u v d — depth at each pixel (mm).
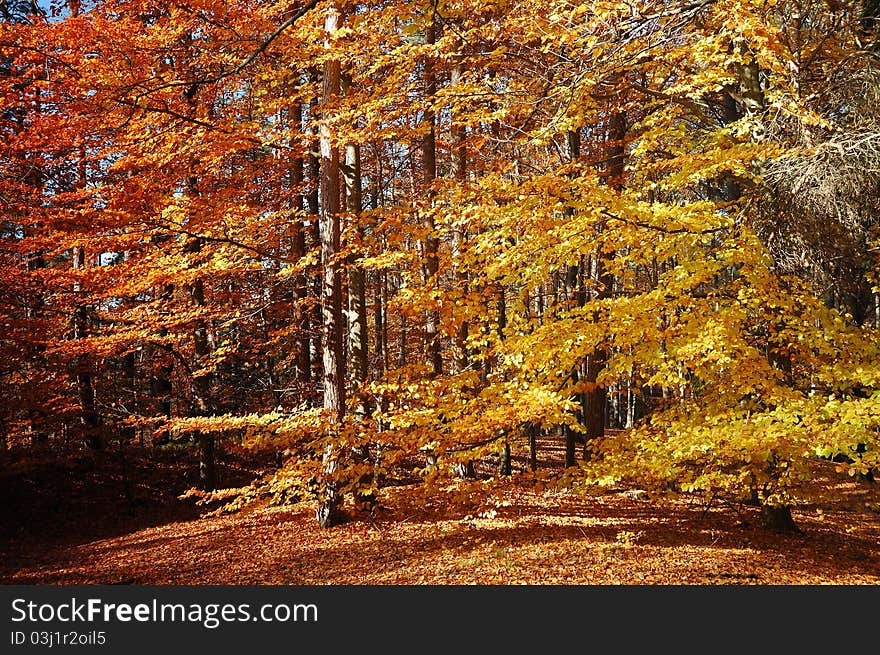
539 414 6379
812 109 7754
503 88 9008
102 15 9062
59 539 12609
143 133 8977
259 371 17406
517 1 8242
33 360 13781
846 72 9086
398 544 9852
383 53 9227
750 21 6301
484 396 7039
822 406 5961
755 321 7512
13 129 10438
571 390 7082
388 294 21438
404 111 8742
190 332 13062
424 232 7727
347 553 9523
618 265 7332
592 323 7031
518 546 9438
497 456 18391
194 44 8797
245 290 13570
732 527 10656
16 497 13922
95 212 8930
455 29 8664
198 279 11797
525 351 7145
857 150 6914
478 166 13055
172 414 17641
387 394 7859
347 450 7805
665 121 9688
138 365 18438
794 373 7898
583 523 10961
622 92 9930
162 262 10094
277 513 12906
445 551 9336
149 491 15656
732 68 9570
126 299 14133
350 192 12578
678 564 8391
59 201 10484
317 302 12664
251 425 9375
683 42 7805
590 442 7539
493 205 7133
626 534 9336
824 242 7801
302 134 9633
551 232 6836
